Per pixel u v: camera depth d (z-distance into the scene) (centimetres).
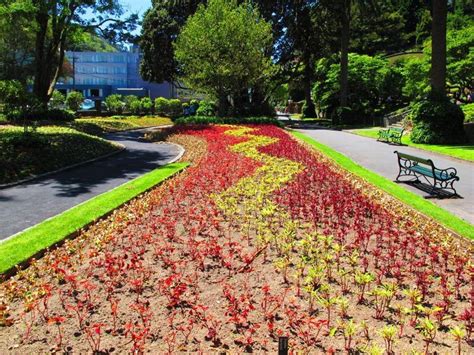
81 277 543
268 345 396
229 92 3475
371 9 3838
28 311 454
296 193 951
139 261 585
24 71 4119
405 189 1105
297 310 458
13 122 2466
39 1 2372
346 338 405
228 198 898
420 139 2211
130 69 8950
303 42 4381
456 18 3812
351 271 555
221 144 1872
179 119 3269
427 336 395
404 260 600
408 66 3575
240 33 3114
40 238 691
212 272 555
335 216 805
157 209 866
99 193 1114
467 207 934
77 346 397
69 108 4656
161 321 437
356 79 4444
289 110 7756
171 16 4528
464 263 574
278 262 551
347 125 3862
